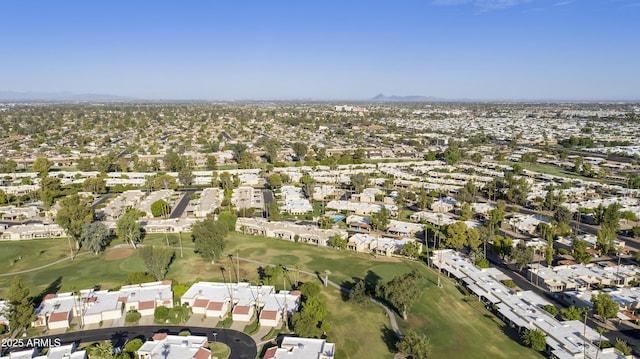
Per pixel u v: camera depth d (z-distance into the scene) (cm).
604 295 13762
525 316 13538
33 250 19712
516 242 19925
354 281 16550
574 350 11762
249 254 19200
